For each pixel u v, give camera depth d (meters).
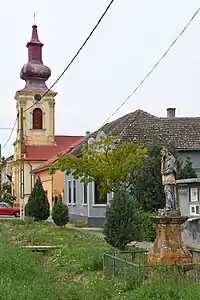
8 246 21.58
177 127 37.12
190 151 35.16
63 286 14.81
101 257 17.42
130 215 19.48
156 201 24.64
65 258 19.42
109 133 36.69
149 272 13.09
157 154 26.08
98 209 37.19
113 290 13.00
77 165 30.12
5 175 102.00
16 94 77.50
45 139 78.19
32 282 14.44
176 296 10.89
